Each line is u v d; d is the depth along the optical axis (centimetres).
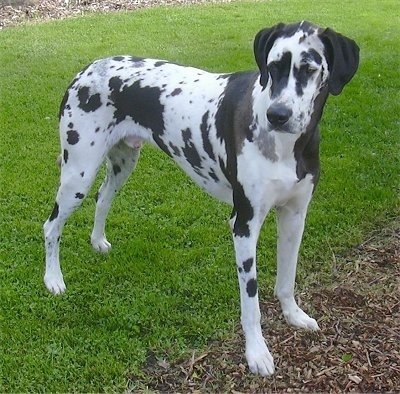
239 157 225
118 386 235
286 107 202
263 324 262
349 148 383
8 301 272
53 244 278
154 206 335
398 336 252
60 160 277
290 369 240
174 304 270
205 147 243
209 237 309
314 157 227
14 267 292
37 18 709
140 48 577
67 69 522
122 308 267
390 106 437
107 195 291
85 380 238
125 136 267
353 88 464
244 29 636
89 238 311
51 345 251
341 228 315
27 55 559
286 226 243
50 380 238
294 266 250
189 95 247
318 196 339
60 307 270
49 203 338
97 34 629
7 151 388
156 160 376
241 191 227
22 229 316
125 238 312
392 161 370
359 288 279
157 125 256
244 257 231
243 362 243
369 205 331
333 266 293
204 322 260
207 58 541
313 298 275
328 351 246
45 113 438
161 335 254
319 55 205
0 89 478
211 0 787
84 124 262
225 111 233
